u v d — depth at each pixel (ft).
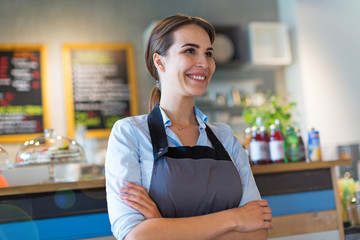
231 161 4.79
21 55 13.43
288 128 7.07
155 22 14.05
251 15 15.89
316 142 6.95
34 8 13.79
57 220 5.26
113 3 14.56
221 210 4.48
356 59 15.65
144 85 14.44
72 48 13.84
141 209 4.14
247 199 4.70
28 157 6.22
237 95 14.89
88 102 13.76
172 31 4.78
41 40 13.70
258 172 6.17
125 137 4.52
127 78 14.20
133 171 4.37
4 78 13.23
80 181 5.35
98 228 5.40
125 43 14.42
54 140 6.46
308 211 6.41
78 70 13.82
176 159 4.46
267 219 4.40
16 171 6.50
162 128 4.68
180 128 4.86
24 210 5.17
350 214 6.79
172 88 4.83
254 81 15.58
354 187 7.06
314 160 6.90
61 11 14.02
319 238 6.40
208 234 4.03
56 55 13.75
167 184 4.31
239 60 14.90
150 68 5.20
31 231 5.17
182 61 4.65
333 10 15.66
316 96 15.02
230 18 15.69
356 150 12.07
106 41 14.29
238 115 15.03
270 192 6.28
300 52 15.11
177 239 3.94
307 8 15.39
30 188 5.16
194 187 4.35
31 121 13.24
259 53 15.01
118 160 4.39
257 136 6.66
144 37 14.55
